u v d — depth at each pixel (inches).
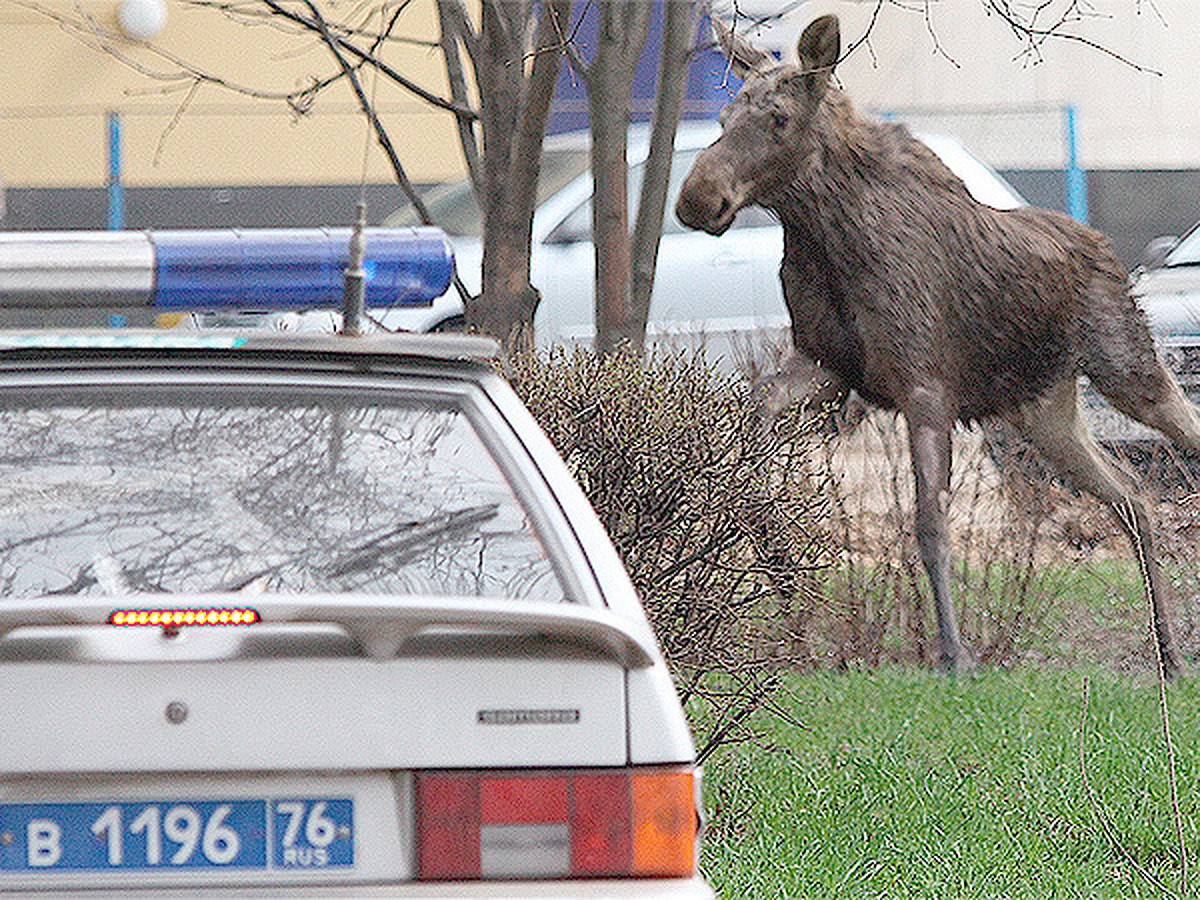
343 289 673.6
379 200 3157.0
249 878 553.3
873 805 1096.2
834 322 1405.0
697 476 1029.8
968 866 983.6
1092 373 1466.5
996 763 1175.0
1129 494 1509.6
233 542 622.8
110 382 655.1
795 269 1408.7
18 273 657.6
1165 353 1631.4
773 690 1122.0
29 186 3122.5
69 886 549.0
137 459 639.1
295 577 618.8
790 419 1089.4
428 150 3147.1
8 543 618.8
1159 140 3747.5
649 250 1382.9
